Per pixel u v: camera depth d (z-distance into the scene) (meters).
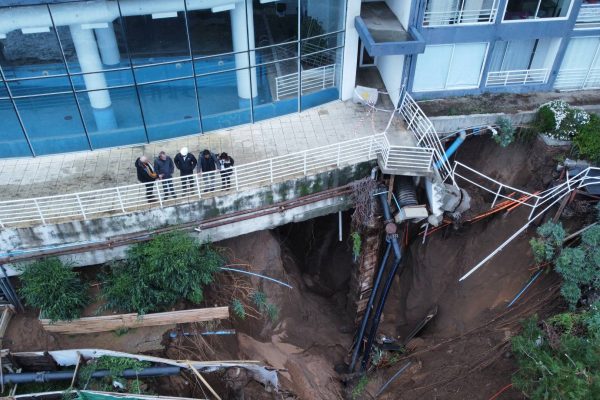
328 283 22.19
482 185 18.95
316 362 19.17
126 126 17.77
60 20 15.02
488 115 18.31
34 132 17.08
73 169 17.16
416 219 17.92
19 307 15.72
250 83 18.12
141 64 16.58
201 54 16.95
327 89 19.69
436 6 17.27
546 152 17.80
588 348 13.66
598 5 17.78
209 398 15.55
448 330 19.08
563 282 16.19
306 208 17.52
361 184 17.39
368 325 21.12
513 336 16.22
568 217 17.00
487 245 18.64
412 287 20.86
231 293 17.75
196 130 18.61
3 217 14.99
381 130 18.41
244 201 16.41
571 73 19.41
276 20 17.16
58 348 15.23
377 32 17.72
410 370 19.25
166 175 15.62
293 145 17.94
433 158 17.48
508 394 16.25
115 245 15.54
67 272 15.03
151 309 15.58
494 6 17.23
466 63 18.62
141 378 15.11
